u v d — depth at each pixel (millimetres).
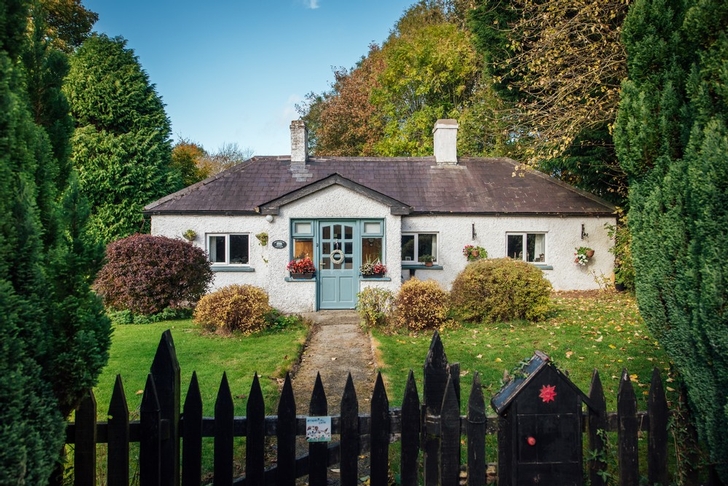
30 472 2080
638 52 3383
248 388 5953
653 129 3291
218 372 6625
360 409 5391
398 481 3514
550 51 11742
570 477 2729
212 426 2789
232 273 14805
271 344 8406
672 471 3594
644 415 2943
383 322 9961
